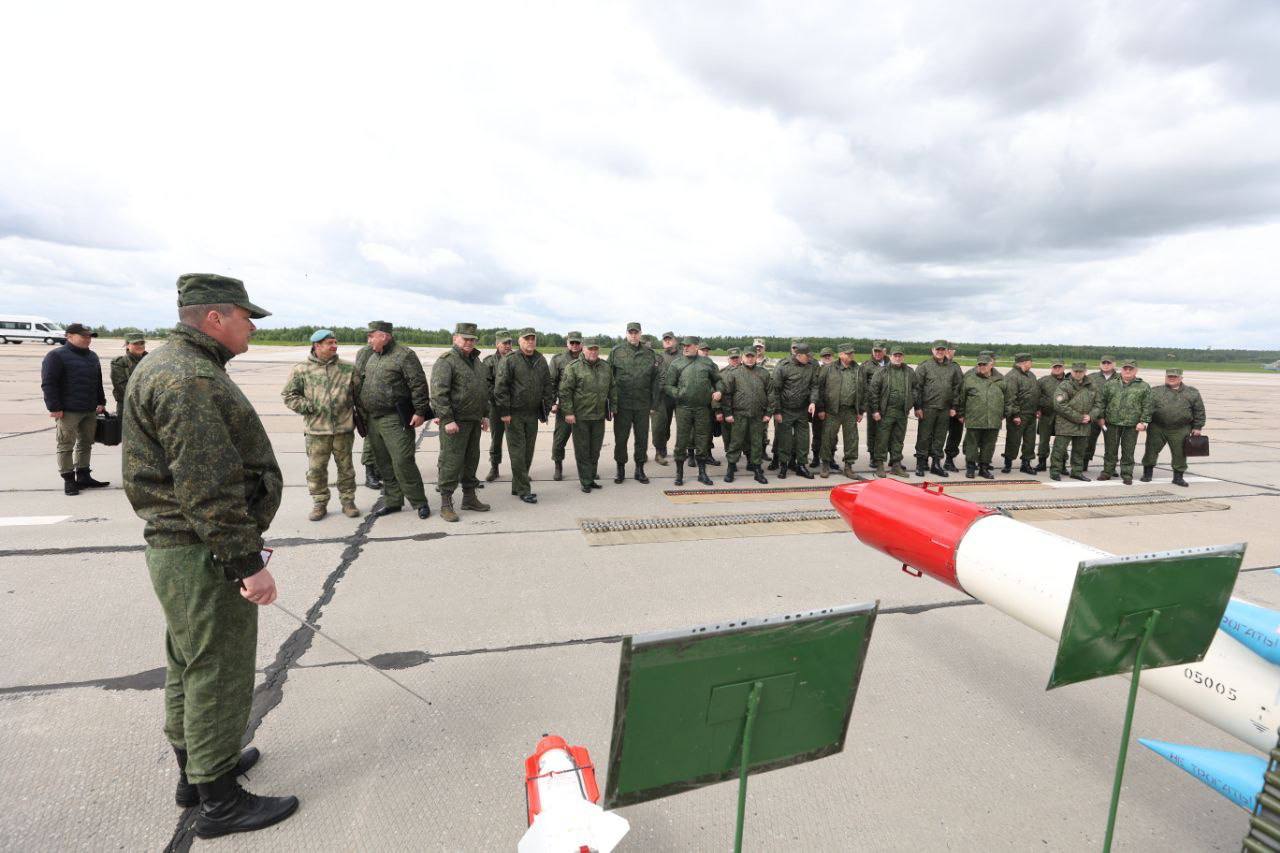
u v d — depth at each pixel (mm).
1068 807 2193
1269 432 13539
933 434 7969
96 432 5977
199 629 1839
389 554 4492
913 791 2248
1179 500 6871
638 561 4484
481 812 2070
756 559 4594
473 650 3143
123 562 4113
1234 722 2111
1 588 3682
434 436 9820
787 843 1983
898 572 4414
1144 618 1570
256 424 1942
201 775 1877
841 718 1352
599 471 7887
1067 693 2939
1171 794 2283
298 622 3398
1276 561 4867
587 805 1480
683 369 7012
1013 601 2299
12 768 2197
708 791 2238
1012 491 7234
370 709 2625
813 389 7707
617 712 1070
